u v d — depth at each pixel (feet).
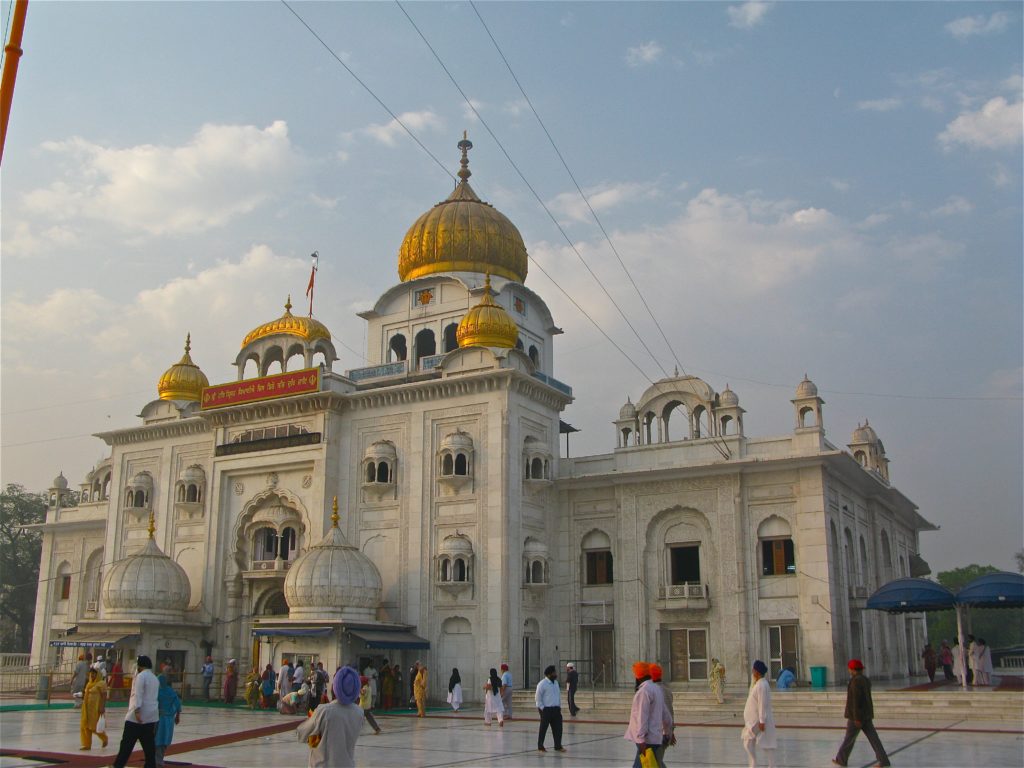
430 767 56.03
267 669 116.06
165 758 61.41
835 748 64.28
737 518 123.03
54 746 67.82
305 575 119.14
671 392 134.00
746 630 119.65
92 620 133.59
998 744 66.08
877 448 155.94
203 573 142.00
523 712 106.52
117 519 156.25
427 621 124.77
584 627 130.82
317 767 32.27
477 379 128.06
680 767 54.60
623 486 131.64
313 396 136.56
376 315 152.56
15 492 248.93
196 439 151.23
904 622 162.30
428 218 153.48
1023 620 361.30
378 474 132.16
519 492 127.44
